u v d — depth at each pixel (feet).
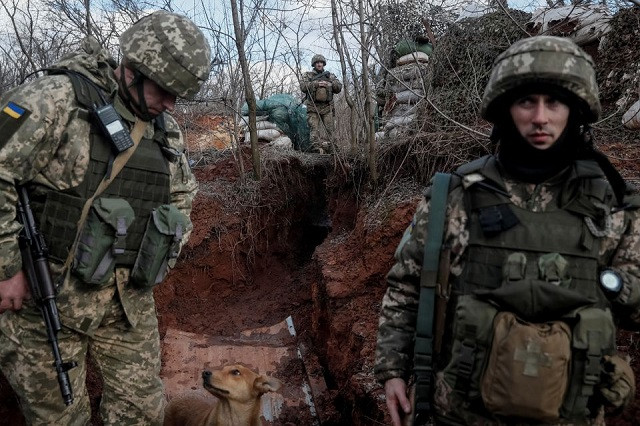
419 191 17.81
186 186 11.30
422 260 6.97
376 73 27.37
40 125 8.64
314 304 19.90
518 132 6.37
